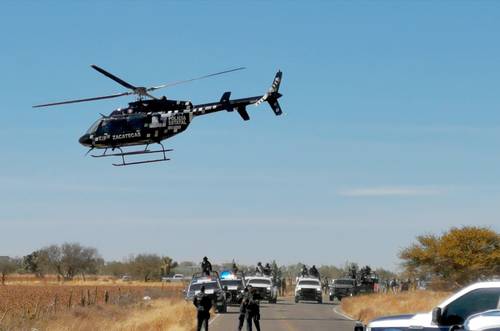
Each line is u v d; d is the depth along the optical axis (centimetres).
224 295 9638
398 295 12044
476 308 2767
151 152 8075
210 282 9794
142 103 8262
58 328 6681
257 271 14962
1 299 13350
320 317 8881
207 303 6016
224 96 8400
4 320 7025
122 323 7500
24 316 7794
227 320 8112
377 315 8000
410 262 14600
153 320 7306
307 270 15450
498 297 2755
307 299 13738
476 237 13962
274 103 8556
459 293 2786
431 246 14262
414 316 2903
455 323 2780
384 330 2894
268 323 7750
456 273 14112
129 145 8294
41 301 12444
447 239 14062
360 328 2939
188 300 9638
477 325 2316
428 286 14625
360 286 16250
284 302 14112
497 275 14000
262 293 13188
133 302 12344
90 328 6969
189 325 6919
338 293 15312
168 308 9119
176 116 8194
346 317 8950
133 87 8012
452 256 13888
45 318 7619
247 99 8456
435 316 2744
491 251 14025
